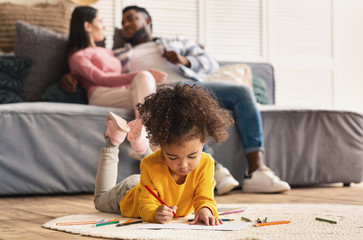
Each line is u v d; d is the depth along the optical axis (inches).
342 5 177.5
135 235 40.8
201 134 45.0
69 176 89.9
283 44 169.6
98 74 102.0
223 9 163.3
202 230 43.5
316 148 108.3
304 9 172.6
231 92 96.9
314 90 171.9
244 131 95.7
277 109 106.6
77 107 93.1
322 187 109.5
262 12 167.2
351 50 177.9
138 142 61.4
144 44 119.0
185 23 159.2
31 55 110.0
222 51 162.7
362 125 112.3
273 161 105.1
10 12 124.0
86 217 54.3
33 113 88.8
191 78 111.4
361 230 42.8
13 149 87.2
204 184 50.9
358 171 111.2
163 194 51.1
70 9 132.0
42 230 46.6
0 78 105.0
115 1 151.3
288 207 63.1
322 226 45.4
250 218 52.0
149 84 90.2
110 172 60.2
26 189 87.7
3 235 43.8
